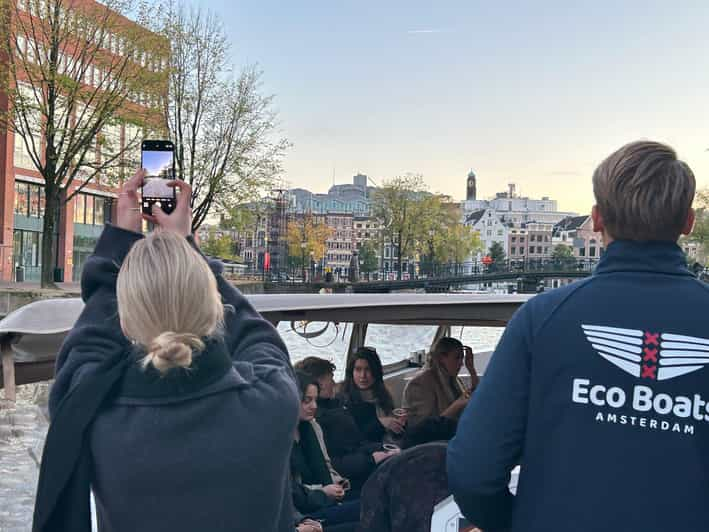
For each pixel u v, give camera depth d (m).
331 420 3.54
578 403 1.49
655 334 1.48
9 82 25.42
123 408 1.41
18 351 2.07
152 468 1.38
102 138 26.64
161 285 1.37
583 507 1.45
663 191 1.54
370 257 96.06
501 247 143.12
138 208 1.74
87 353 1.50
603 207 1.61
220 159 31.06
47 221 26.53
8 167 39.47
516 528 1.54
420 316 3.19
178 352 1.32
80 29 25.23
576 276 73.88
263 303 2.83
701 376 1.46
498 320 3.40
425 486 2.36
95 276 1.60
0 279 38.06
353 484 3.46
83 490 1.40
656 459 1.43
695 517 1.42
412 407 3.88
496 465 1.53
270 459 1.44
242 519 1.43
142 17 27.08
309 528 3.01
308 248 79.12
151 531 1.40
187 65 30.30
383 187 71.75
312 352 3.60
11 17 24.86
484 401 1.57
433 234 73.56
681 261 1.58
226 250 71.75
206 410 1.40
